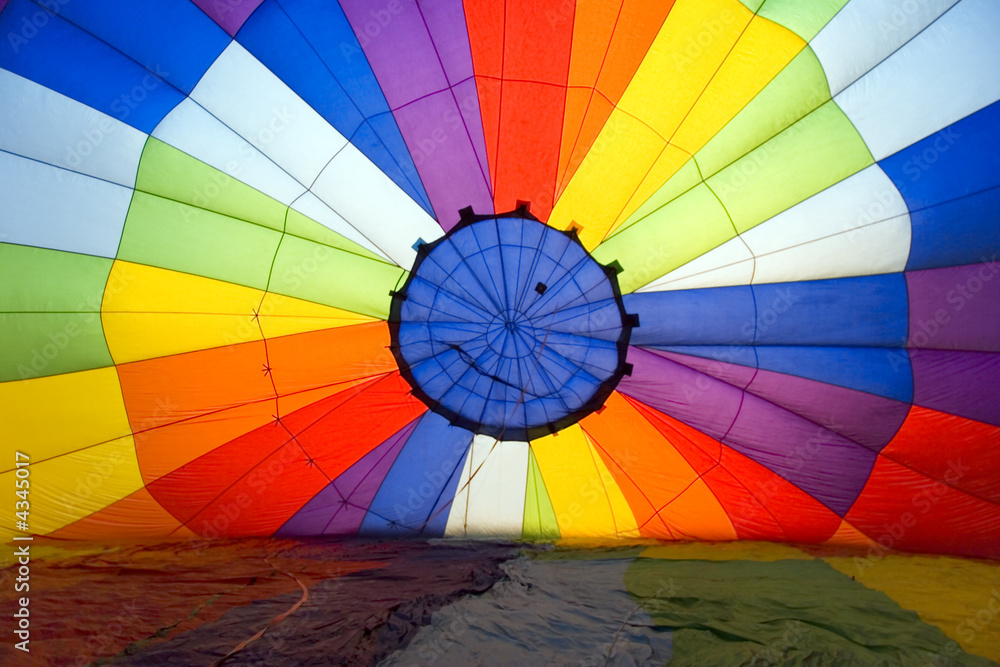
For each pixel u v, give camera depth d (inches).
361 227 233.9
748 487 259.8
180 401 243.4
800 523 259.6
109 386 238.8
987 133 217.0
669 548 251.8
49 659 142.6
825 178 226.1
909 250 229.1
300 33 212.4
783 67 217.3
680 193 232.1
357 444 259.4
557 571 214.7
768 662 147.0
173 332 236.7
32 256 225.9
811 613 175.2
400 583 202.8
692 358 245.6
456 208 233.1
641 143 227.3
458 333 245.8
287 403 249.3
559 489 270.4
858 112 220.4
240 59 214.1
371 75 217.9
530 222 235.5
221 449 249.8
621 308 241.8
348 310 241.8
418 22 214.1
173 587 194.7
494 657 148.6
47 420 237.3
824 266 233.1
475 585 199.5
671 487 265.6
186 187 225.0
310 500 261.4
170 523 254.1
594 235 235.6
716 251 234.4
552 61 217.9
